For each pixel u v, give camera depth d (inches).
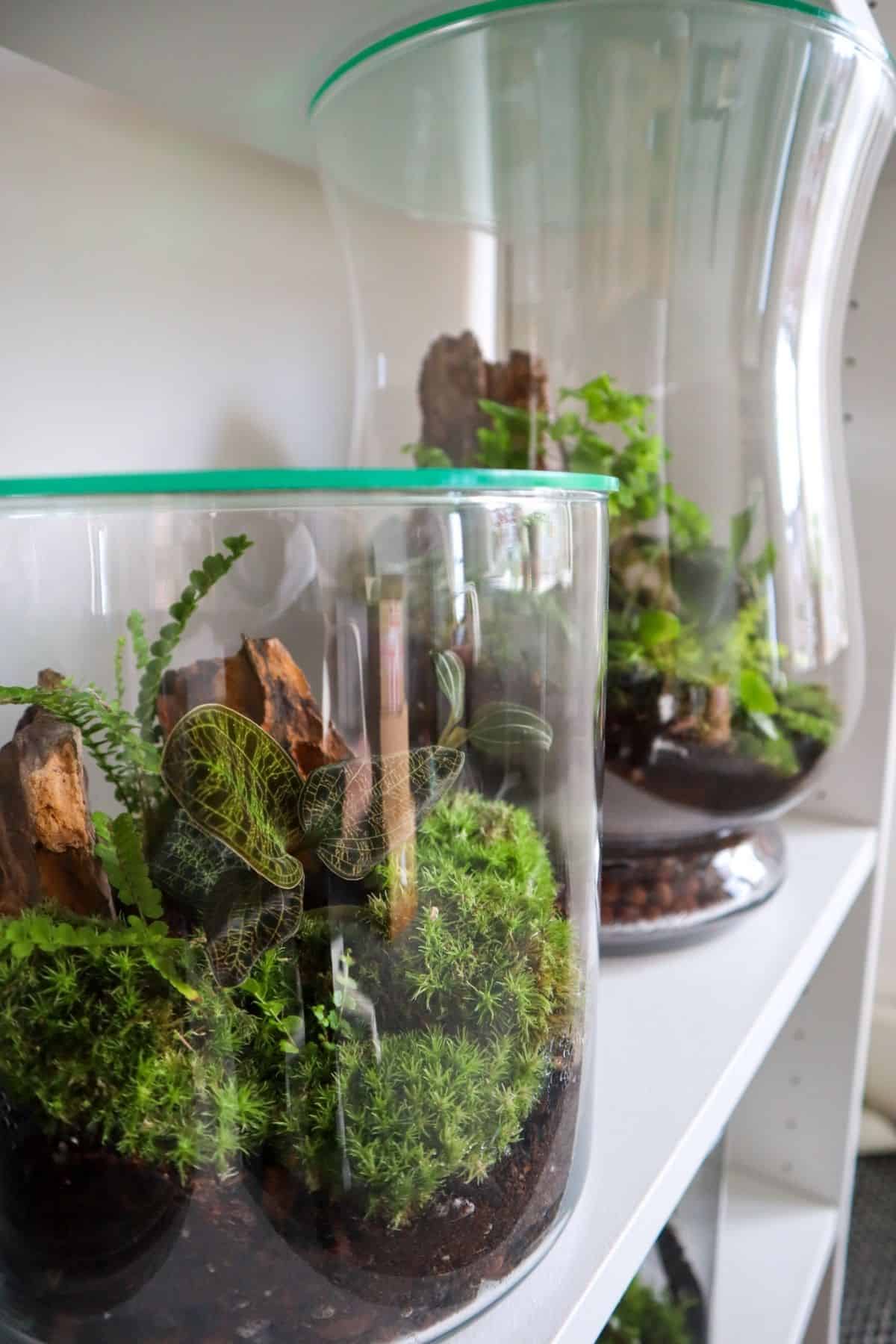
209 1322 12.8
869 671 37.5
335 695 13.2
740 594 24.5
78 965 12.0
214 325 29.0
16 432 23.3
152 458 27.2
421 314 32.2
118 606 13.1
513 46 24.1
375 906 12.6
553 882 14.9
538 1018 14.1
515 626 14.5
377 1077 12.5
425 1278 13.4
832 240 26.2
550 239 30.0
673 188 27.0
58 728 12.9
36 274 23.5
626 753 23.9
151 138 26.2
